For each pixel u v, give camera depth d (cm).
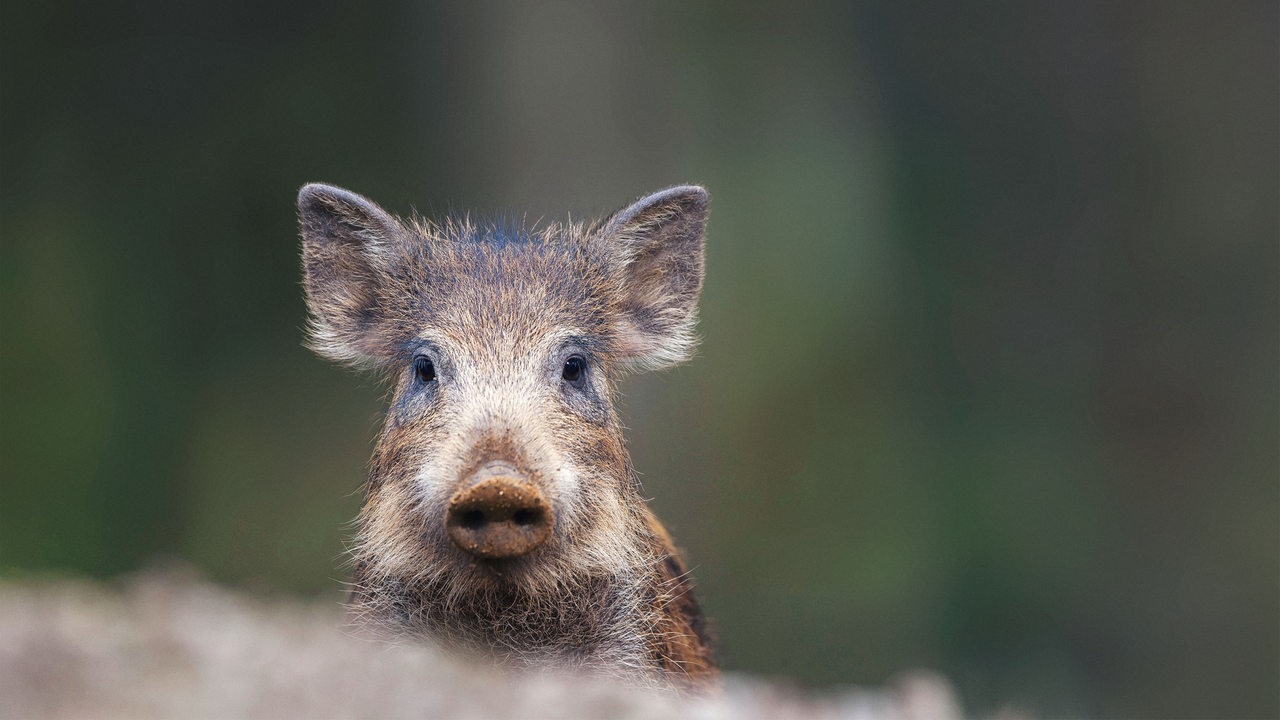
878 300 2042
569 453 640
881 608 1859
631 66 1852
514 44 1817
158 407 1970
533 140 1814
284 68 2117
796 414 1916
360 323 741
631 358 753
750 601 1827
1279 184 2261
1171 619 2069
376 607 650
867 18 2222
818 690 1805
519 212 1800
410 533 634
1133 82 2302
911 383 2058
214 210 2092
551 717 427
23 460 1811
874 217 2098
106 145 2056
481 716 415
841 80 2136
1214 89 2308
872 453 1934
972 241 2242
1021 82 2283
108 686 388
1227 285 2261
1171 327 2245
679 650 703
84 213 2017
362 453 2053
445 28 1970
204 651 420
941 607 1920
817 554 1870
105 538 1823
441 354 659
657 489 1739
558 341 668
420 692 421
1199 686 2020
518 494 542
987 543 2016
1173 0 2352
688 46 1934
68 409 1866
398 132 2103
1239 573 2088
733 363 1909
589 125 1820
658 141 1880
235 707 385
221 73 2105
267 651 429
